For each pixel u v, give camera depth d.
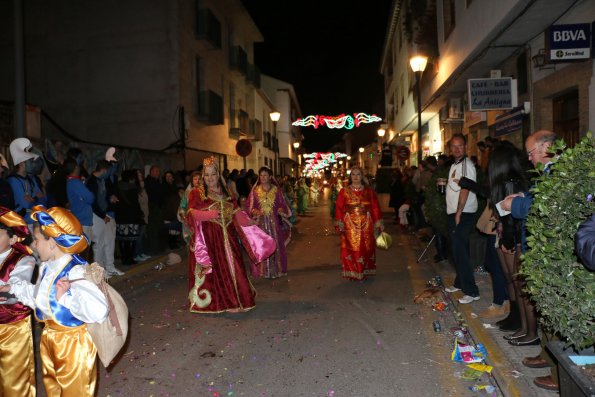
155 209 11.93
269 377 4.77
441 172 9.23
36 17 19.95
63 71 19.84
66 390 3.29
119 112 19.52
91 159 12.26
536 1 9.06
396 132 34.75
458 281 7.43
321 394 4.39
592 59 8.95
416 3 20.56
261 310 7.12
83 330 3.33
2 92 20.20
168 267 10.68
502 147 5.06
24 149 7.27
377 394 4.36
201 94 21.67
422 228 14.57
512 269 5.11
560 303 3.14
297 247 13.46
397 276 9.20
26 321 3.58
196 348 5.61
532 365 4.51
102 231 9.09
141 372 4.97
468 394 4.33
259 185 9.29
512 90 11.86
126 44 19.47
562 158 3.17
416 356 5.23
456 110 18.27
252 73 32.03
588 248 2.58
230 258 6.93
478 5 12.55
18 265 3.50
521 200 4.24
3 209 3.51
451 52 16.09
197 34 21.28
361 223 8.74
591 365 3.15
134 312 7.14
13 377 3.53
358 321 6.49
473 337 5.52
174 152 18.55
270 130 44.41
